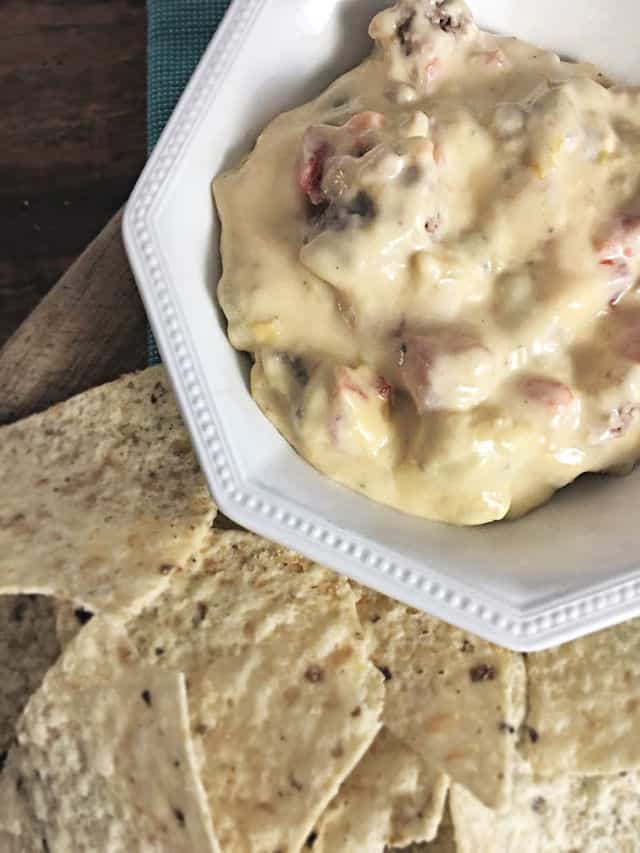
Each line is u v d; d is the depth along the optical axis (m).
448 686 0.23
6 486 0.25
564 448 0.20
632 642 0.24
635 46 0.23
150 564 0.23
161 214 0.21
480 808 0.23
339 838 0.23
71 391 0.27
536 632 0.19
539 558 0.20
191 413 0.20
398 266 0.20
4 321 0.31
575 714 0.24
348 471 0.20
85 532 0.24
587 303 0.20
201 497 0.24
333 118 0.21
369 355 0.20
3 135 0.32
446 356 0.19
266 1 0.21
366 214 0.20
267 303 0.20
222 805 0.23
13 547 0.24
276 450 0.20
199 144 0.21
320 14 0.22
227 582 0.24
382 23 0.21
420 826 0.23
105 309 0.27
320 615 0.24
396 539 0.20
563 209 0.20
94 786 0.24
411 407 0.20
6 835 0.25
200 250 0.21
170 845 0.23
